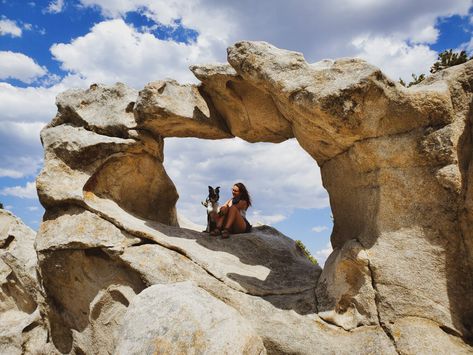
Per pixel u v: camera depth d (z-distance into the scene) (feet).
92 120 30.55
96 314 27.40
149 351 18.39
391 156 22.50
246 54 25.38
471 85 21.79
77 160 29.81
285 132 31.27
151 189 33.63
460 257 21.15
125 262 26.04
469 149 21.44
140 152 31.22
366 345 20.61
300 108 23.48
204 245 29.37
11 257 40.40
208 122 30.71
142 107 28.96
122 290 26.43
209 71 28.76
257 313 23.54
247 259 28.89
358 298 22.31
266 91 26.35
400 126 22.24
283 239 34.27
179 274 25.23
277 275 27.45
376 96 21.59
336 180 28.12
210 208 32.37
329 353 20.97
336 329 22.22
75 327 28.55
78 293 28.12
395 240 22.20
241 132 32.22
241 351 18.79
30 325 35.50
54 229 28.40
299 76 23.57
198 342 18.44
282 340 22.04
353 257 22.81
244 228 33.22
